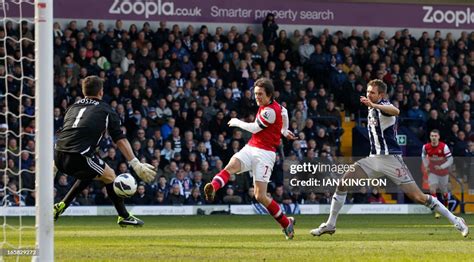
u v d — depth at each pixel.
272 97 26.44
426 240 27.84
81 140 25.75
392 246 24.70
